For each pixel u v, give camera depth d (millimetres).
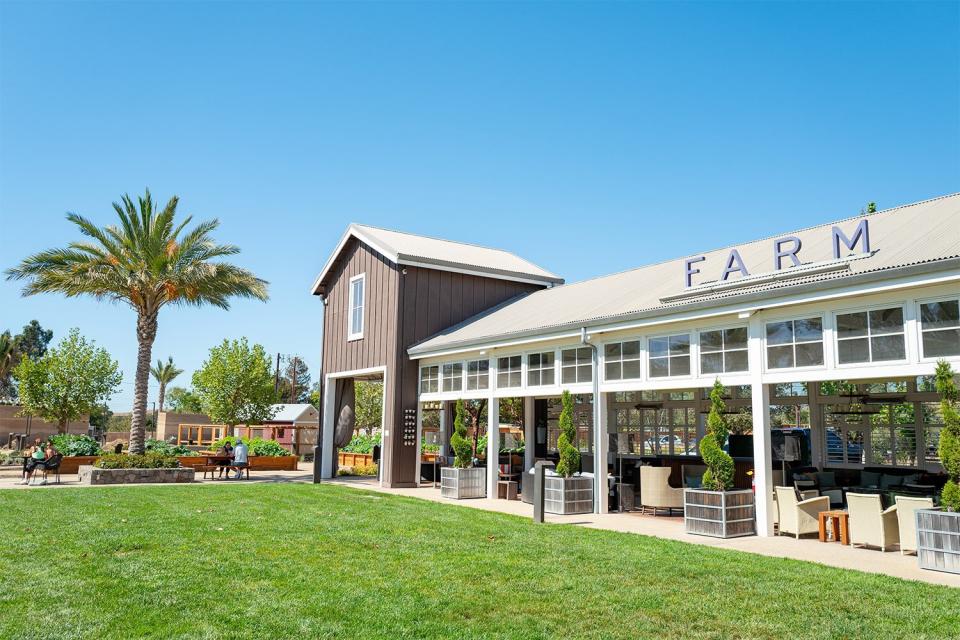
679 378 11781
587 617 5980
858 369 9250
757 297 10219
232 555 8250
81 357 31000
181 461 22703
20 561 7801
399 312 19297
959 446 7824
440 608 6176
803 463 14852
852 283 9078
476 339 16203
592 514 12984
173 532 9719
